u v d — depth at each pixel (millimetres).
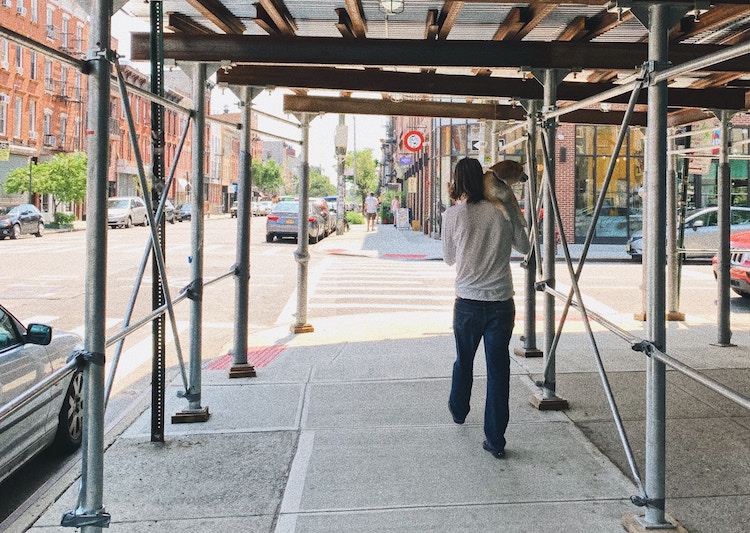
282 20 5758
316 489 4047
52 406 4727
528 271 7484
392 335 8930
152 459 4551
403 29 6355
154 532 3541
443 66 5754
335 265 19672
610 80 7727
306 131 8742
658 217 3404
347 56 5734
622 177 27922
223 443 4848
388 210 52875
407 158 33906
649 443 3479
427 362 7266
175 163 4914
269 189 123000
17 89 42062
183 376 5172
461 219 4531
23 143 42969
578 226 28188
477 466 4367
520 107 8867
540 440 4828
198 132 5387
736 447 4664
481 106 8852
